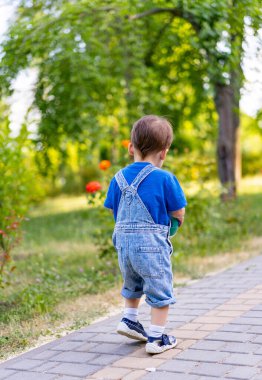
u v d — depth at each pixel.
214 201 9.19
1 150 7.67
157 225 3.70
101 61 12.20
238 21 7.96
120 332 3.89
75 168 30.20
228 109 12.61
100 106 13.18
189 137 19.06
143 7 9.92
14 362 3.88
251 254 7.80
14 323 4.98
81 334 4.41
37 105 12.35
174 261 7.34
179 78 12.84
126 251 3.73
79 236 11.71
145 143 3.83
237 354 3.53
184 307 4.93
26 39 9.28
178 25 10.86
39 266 8.17
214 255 8.05
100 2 9.82
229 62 8.72
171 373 3.32
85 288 6.37
